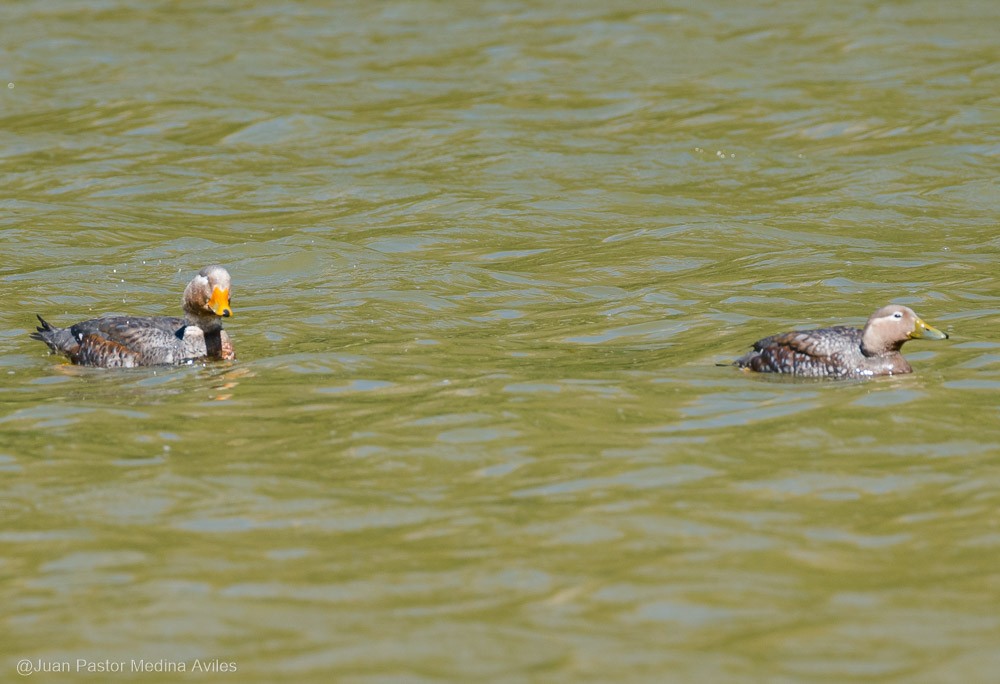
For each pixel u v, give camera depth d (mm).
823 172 27281
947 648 8633
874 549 10172
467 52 37656
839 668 8430
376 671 8508
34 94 34031
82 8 42812
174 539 10602
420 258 21781
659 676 8375
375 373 15289
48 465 12289
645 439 12750
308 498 11406
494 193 26031
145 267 21359
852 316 17797
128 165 28375
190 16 41969
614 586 9633
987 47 36344
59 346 16453
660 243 22562
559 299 19406
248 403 14172
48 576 9961
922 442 12469
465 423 13273
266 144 29938
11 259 21859
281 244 22297
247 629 9086
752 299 18953
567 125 31078
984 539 10273
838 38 37812
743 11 41094
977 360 15211
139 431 13250
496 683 8328
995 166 27188
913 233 23125
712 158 28500
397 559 10156
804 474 11727
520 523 10789
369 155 29016
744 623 9047
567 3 42625
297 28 40375
